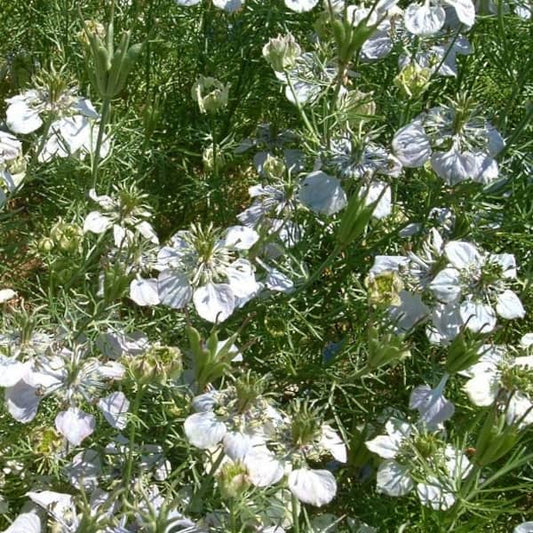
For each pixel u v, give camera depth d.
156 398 0.31
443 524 0.29
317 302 0.36
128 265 0.30
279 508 0.28
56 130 0.33
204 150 0.42
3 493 0.29
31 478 0.29
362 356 0.35
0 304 0.35
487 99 0.42
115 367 0.28
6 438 0.30
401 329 0.31
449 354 0.29
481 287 0.31
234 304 0.30
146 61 0.42
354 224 0.30
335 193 0.32
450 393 0.34
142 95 0.44
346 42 0.32
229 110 0.44
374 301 0.29
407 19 0.36
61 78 0.33
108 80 0.31
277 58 0.34
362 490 0.32
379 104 0.40
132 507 0.23
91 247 0.35
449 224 0.36
